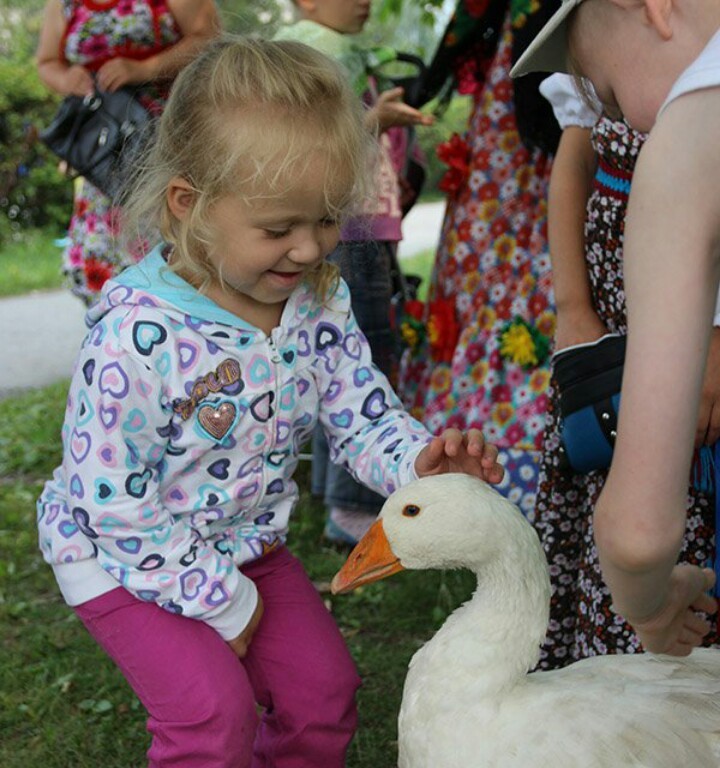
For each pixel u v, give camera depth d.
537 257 4.05
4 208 15.69
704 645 2.37
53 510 2.32
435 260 4.36
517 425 4.04
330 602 4.01
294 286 2.21
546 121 3.66
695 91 1.35
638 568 1.41
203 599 2.20
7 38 17.19
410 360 4.46
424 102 4.41
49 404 7.02
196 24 4.08
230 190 2.09
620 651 2.59
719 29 1.44
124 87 4.00
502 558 2.03
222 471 2.27
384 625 3.84
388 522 2.09
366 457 2.39
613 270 2.58
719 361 2.21
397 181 4.34
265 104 2.10
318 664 2.37
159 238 2.32
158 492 2.24
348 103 2.18
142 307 2.16
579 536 2.82
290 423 2.32
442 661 2.00
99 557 2.24
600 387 2.41
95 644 3.72
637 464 1.36
